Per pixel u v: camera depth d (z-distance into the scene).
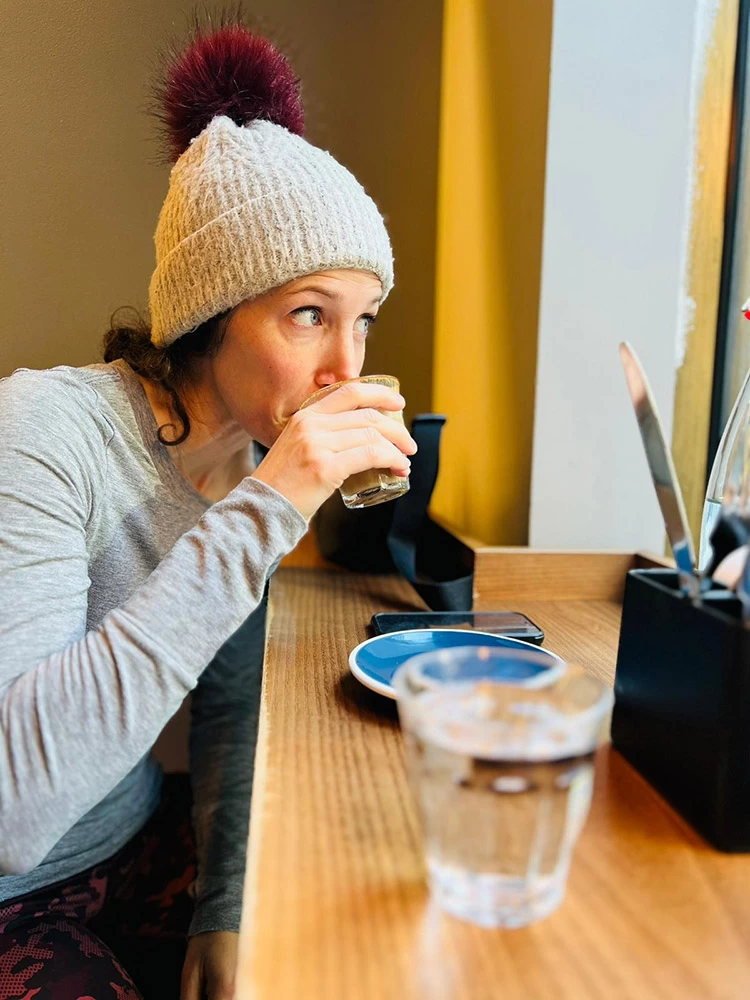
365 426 0.71
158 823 1.07
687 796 0.44
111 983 0.70
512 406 1.16
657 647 0.48
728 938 0.35
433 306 1.72
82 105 1.42
